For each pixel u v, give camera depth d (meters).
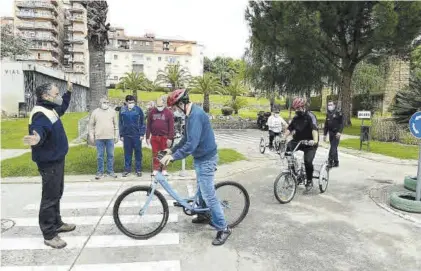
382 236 4.88
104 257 4.09
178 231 4.91
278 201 6.44
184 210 4.93
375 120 18.77
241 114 44.72
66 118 25.55
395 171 9.83
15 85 27.11
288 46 23.41
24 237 4.64
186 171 8.97
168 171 8.91
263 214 5.75
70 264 3.91
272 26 23.41
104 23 10.51
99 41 10.51
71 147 10.93
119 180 7.94
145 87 56.84
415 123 6.05
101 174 8.06
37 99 4.29
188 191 7.11
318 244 4.57
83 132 15.11
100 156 8.02
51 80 31.70
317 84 30.77
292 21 21.44
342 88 26.64
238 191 5.24
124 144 8.22
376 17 19.70
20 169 8.54
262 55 29.84
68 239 4.60
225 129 28.23
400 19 19.58
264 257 4.16
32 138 3.95
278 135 12.71
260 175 9.02
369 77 35.72
